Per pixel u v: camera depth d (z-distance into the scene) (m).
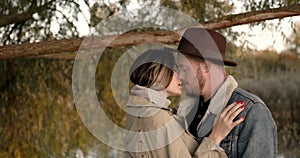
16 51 3.86
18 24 5.52
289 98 8.09
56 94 6.07
